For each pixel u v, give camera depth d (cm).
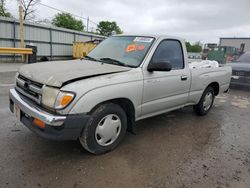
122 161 328
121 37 450
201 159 348
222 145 402
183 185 284
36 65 363
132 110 365
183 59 454
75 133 297
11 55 1717
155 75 385
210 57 3059
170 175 302
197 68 492
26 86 329
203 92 531
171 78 418
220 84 577
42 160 317
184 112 584
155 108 404
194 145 395
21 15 1736
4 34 1761
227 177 306
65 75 301
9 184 265
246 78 912
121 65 374
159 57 401
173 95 436
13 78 930
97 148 331
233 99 786
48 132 283
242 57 1061
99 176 291
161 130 453
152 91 384
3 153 328
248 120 552
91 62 391
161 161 335
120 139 359
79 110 290
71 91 284
